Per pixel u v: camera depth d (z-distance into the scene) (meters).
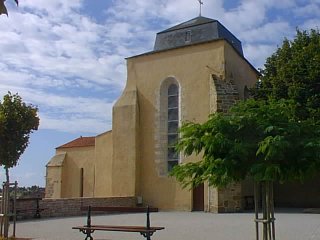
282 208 26.55
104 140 31.38
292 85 25.08
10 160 21.59
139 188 27.69
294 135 6.98
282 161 6.87
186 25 29.61
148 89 28.36
